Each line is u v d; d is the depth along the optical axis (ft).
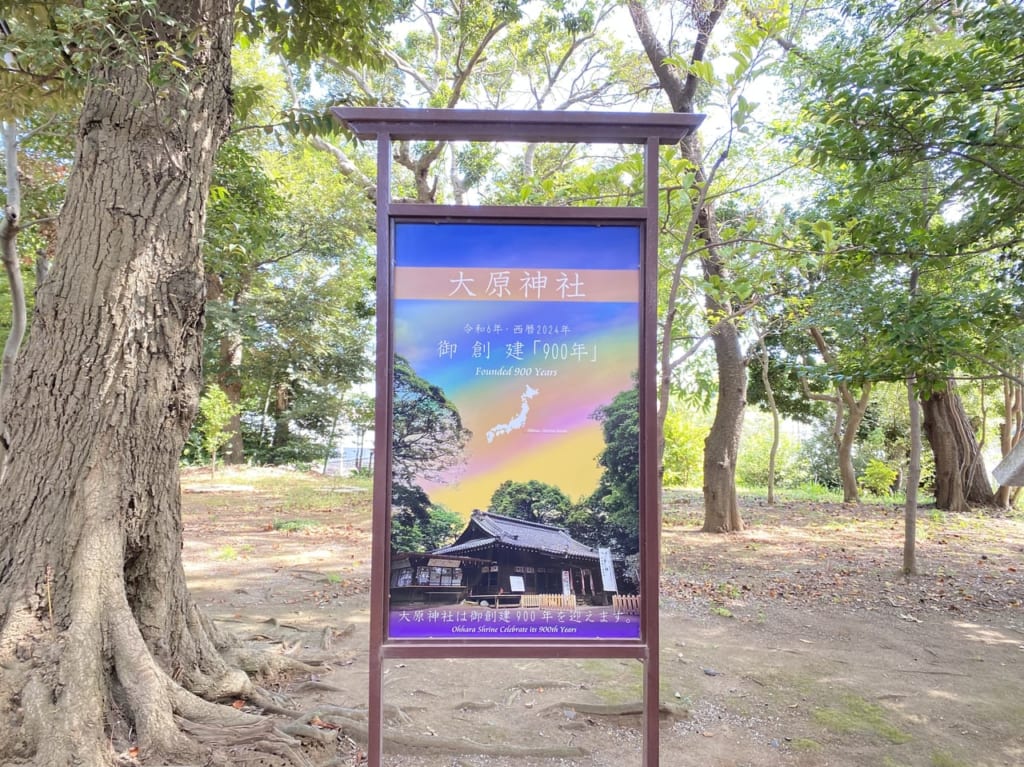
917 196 21.59
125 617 10.46
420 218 9.32
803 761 11.04
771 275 18.48
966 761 11.12
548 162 43.75
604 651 9.00
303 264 73.46
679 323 24.34
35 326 10.96
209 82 12.28
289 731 10.77
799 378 56.24
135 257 10.99
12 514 10.41
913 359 16.79
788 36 25.03
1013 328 17.43
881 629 18.80
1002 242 18.21
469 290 9.35
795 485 72.18
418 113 9.09
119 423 10.80
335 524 36.78
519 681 14.29
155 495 11.39
